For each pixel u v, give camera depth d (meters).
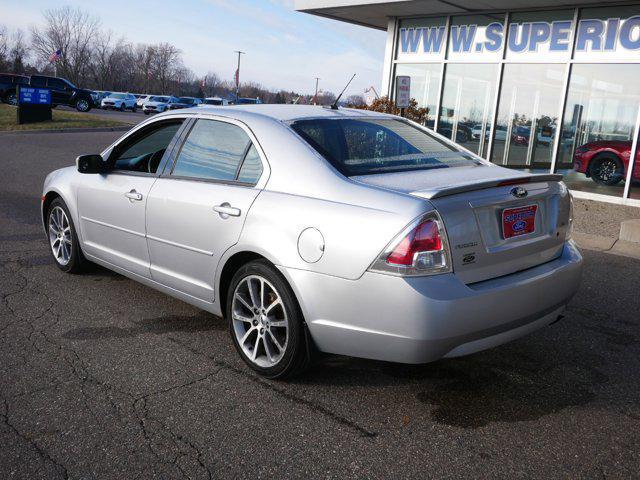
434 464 2.58
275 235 3.17
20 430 2.78
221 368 3.48
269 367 3.30
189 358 3.60
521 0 11.13
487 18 12.70
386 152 3.51
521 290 2.99
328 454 2.64
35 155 14.24
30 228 6.96
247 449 2.67
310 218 3.05
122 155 4.61
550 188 3.35
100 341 3.82
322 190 3.12
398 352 2.83
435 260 2.76
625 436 2.84
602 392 3.28
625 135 10.83
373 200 2.92
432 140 3.91
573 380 3.42
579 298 4.94
